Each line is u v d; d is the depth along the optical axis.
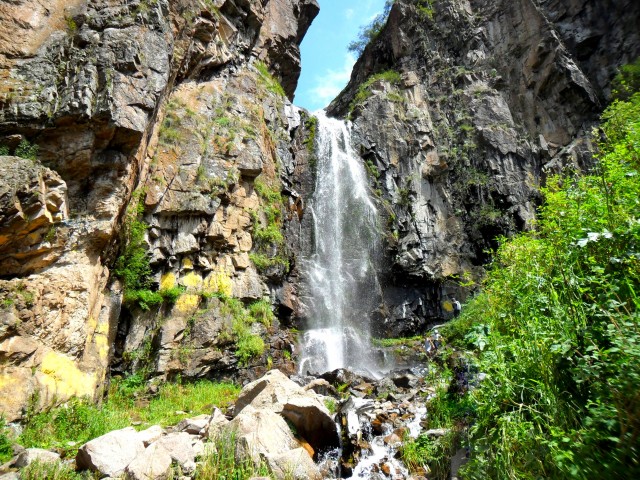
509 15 27.77
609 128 9.50
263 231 16.09
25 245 8.72
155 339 12.20
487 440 4.39
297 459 5.90
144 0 12.37
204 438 6.69
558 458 3.26
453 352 8.62
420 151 23.73
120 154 10.60
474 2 30.33
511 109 25.67
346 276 19.64
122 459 6.02
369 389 11.20
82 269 9.58
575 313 4.22
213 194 14.38
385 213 21.20
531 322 4.88
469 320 11.88
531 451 3.71
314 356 16.28
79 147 9.97
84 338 9.35
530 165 23.19
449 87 26.81
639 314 3.50
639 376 3.00
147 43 11.76
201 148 14.89
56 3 10.99
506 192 22.27
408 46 29.36
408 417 8.13
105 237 10.09
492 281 7.75
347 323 18.41
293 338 16.20
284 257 16.66
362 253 20.53
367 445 7.13
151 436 6.81
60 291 9.05
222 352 13.05
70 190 9.97
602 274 4.34
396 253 20.38
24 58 10.21
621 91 22.30
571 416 3.68
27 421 7.67
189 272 13.54
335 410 8.69
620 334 3.35
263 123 18.38
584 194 5.43
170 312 12.71
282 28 23.78
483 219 21.97
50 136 9.91
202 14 16.72
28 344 8.17
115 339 11.70
